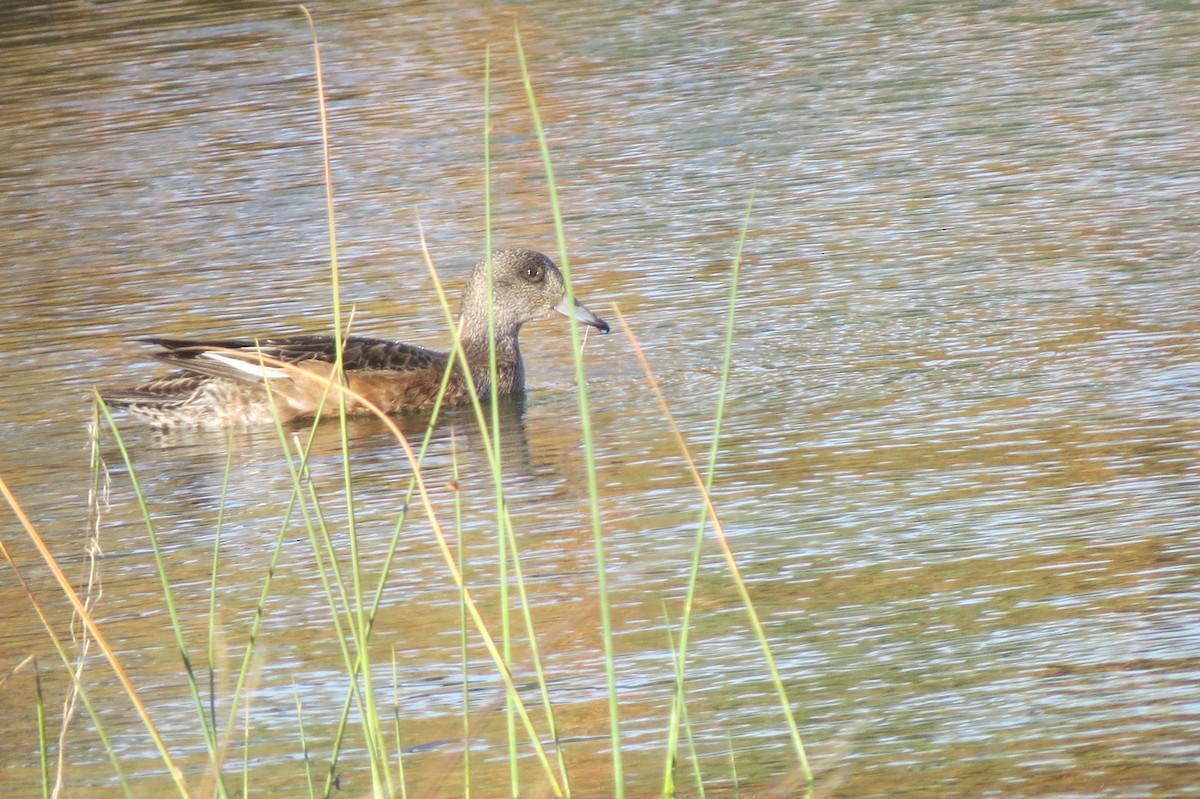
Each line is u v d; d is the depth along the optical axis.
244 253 20.28
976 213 19.62
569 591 10.37
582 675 9.18
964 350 15.02
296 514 12.33
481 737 8.52
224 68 31.94
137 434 14.91
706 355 15.63
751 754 8.09
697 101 26.73
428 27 34.69
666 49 30.94
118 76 31.66
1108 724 8.09
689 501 11.90
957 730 8.18
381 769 8.23
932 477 11.91
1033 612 9.47
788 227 19.73
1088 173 20.86
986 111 24.66
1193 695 8.30
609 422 14.13
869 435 13.00
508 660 6.51
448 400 15.34
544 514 11.88
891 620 9.53
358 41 33.81
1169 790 7.42
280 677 9.45
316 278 19.08
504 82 29.25
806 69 28.61
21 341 17.14
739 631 9.58
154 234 21.42
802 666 9.05
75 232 21.77
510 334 15.91
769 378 14.78
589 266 18.77
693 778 7.90
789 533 11.08
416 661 9.50
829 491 11.82
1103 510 10.94
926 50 29.38
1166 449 12.01
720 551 10.84
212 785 8.07
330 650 9.77
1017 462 12.04
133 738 8.80
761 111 25.81
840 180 21.64
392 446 14.14
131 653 9.92
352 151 25.38
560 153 24.30
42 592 11.01
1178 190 19.70
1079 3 32.50
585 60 30.61
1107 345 14.73
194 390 15.12
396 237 20.64
